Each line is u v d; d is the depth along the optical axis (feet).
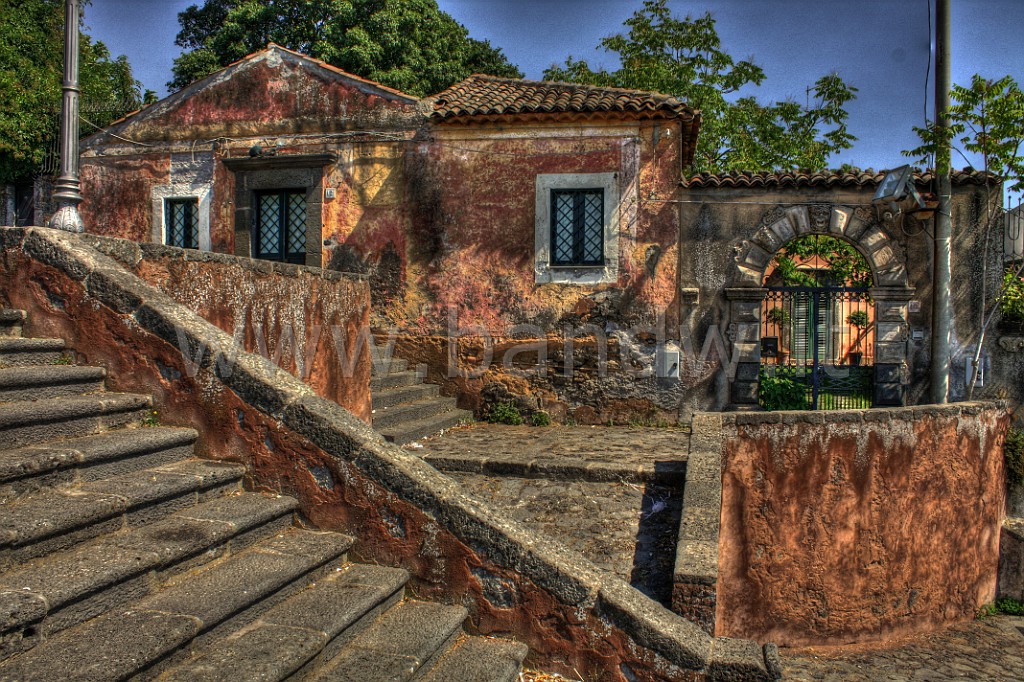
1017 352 34.14
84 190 42.57
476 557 11.88
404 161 37.96
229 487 12.73
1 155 46.73
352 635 10.59
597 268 36.01
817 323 35.35
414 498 12.17
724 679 10.99
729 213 35.06
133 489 11.01
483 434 32.81
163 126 41.32
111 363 13.70
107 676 7.66
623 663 11.39
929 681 17.93
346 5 58.29
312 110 39.06
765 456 19.75
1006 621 22.43
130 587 9.46
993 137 32.76
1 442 10.78
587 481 25.43
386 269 38.22
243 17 63.26
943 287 33.32
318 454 12.61
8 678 7.50
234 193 40.29
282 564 11.00
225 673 8.56
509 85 40.11
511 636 11.75
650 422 35.45
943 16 33.12
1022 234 37.27
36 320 14.15
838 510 19.93
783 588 19.83
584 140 36.09
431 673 10.47
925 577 21.26
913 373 34.42
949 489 21.66
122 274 14.24
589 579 11.73
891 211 33.63
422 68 61.21
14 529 8.98
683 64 55.47
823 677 17.98
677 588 16.02
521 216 36.70
